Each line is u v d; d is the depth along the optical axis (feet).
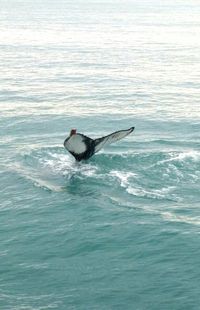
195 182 99.71
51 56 297.12
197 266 71.82
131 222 85.05
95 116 158.10
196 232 81.51
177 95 193.57
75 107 170.09
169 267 71.61
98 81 220.84
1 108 167.12
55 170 106.73
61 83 215.31
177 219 85.87
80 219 86.79
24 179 102.63
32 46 343.05
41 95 189.47
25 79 223.92
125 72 246.27
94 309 62.75
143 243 78.43
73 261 73.51
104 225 84.38
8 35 407.44
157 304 63.52
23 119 152.87
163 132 139.33
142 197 93.66
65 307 63.10
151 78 230.89
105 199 93.25
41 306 63.26
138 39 401.49
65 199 93.86
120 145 123.34
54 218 87.56
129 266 71.92
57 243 79.00
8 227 84.79
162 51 328.90
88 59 287.28
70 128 144.46
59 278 69.15
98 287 67.00
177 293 65.62
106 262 73.15
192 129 142.92
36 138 133.18
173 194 94.79
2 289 66.95
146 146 123.44
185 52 326.03
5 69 249.75
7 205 92.89
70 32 443.32
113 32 453.17
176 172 104.17
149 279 68.69
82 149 105.91
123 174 103.09
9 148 123.13
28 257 74.84
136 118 156.25
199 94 196.65
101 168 106.11
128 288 66.69
